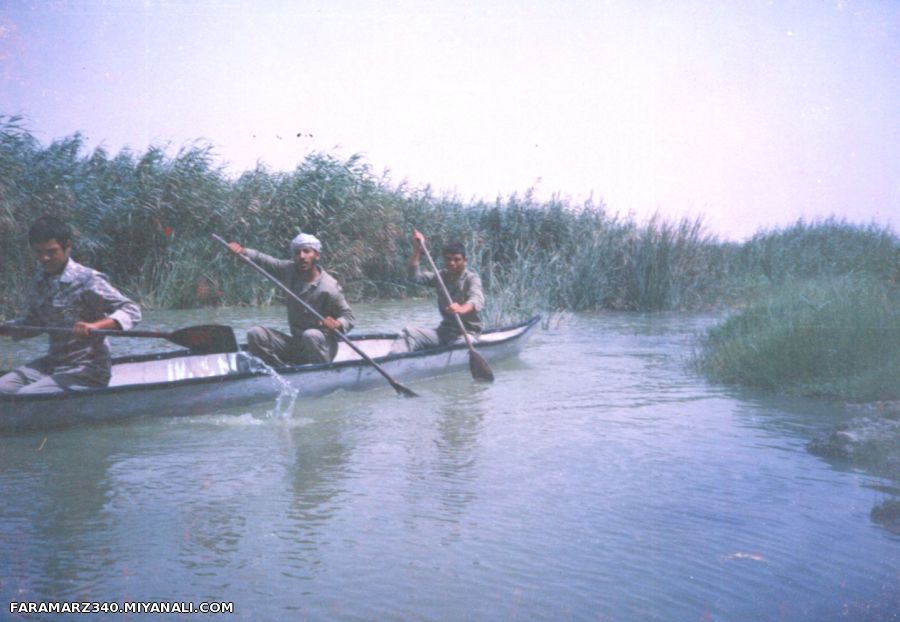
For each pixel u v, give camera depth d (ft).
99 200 50.39
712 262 58.44
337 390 24.21
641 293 53.21
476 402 23.16
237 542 12.17
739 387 25.35
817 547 11.95
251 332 25.04
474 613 9.96
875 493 14.47
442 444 18.13
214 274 53.21
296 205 57.82
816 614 9.84
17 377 19.45
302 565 11.36
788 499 14.14
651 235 54.49
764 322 31.58
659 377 27.32
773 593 10.46
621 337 38.81
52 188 46.75
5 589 10.53
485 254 67.46
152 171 52.85
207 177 53.31
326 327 25.07
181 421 20.38
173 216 52.70
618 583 10.75
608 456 17.03
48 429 18.88
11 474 15.64
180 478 15.43
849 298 28.89
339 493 14.55
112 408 19.54
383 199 62.54
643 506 13.79
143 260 52.90
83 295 19.40
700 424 20.06
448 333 29.63
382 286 63.87
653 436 18.80
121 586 10.66
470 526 12.85
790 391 24.17
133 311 19.86
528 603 10.22
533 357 32.24
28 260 44.91
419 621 9.73
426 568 11.26
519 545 12.08
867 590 10.53
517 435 18.99
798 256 63.57
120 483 15.11
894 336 25.04
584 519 13.16
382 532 12.60
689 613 9.93
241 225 55.36
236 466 16.30
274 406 22.41
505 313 44.68
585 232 64.85
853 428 18.01
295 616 9.87
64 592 10.46
